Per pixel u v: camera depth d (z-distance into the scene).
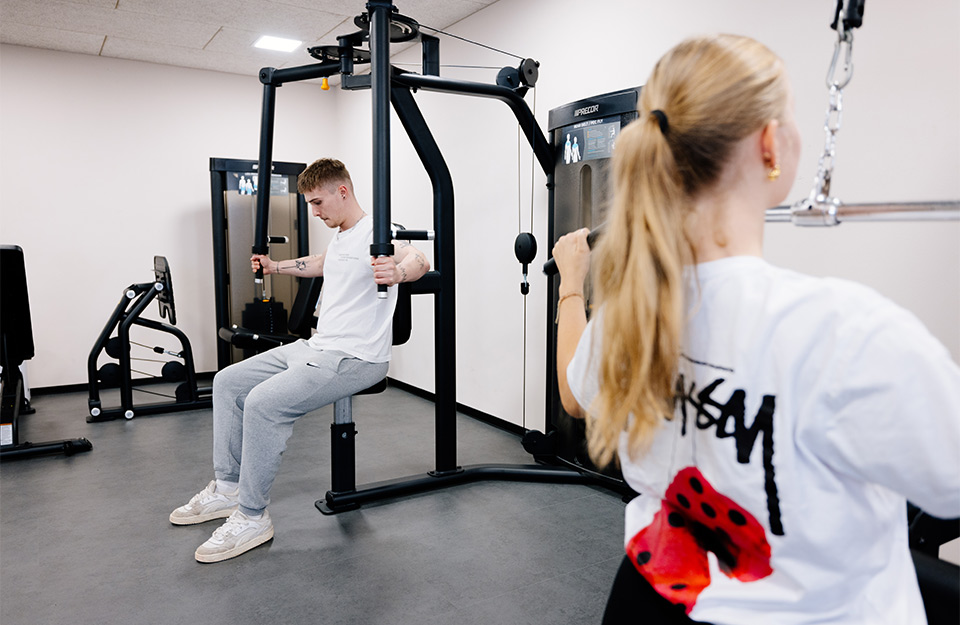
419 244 4.45
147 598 1.87
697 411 0.61
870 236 1.99
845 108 2.04
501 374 3.73
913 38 1.85
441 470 2.76
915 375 0.47
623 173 0.62
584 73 3.06
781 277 0.57
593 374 0.71
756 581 0.61
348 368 2.25
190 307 5.07
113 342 3.98
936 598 0.72
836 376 0.50
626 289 0.61
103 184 4.72
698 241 0.62
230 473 2.41
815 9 2.10
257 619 1.76
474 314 3.94
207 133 5.05
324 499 2.60
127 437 3.47
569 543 2.22
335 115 5.58
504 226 3.65
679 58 0.63
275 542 2.23
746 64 0.59
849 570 0.57
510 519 2.42
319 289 3.41
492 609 1.81
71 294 4.67
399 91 2.51
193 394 4.11
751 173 0.60
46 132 4.52
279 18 3.90
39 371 4.60
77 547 2.19
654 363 0.60
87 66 4.61
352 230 2.34
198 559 2.08
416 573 2.01
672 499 0.66
